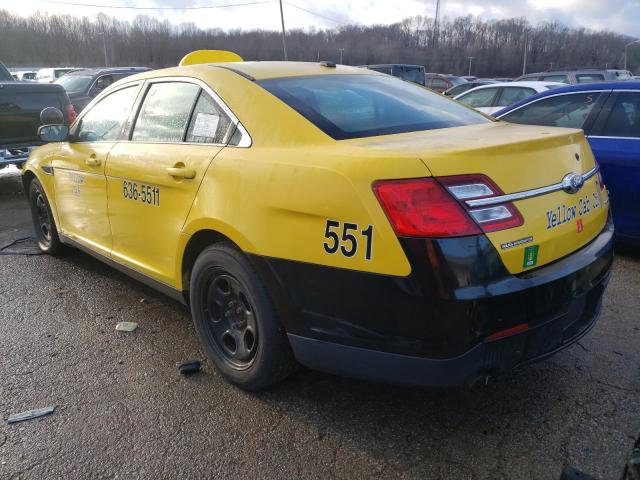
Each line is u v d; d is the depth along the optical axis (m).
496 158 2.28
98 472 2.42
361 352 2.37
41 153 4.93
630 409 2.75
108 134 3.97
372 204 2.21
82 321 3.86
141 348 3.47
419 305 2.16
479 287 2.12
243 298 2.88
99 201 3.96
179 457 2.50
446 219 2.12
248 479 2.37
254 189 2.63
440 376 2.21
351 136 2.65
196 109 3.21
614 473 2.34
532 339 2.32
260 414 2.79
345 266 2.30
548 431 2.62
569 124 5.22
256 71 3.18
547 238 2.34
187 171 3.02
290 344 2.66
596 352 3.30
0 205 7.54
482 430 2.64
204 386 3.04
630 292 4.15
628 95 4.86
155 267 3.48
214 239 3.01
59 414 2.81
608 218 3.02
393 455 2.49
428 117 3.09
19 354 3.41
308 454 2.51
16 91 7.57
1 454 2.53
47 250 5.24
